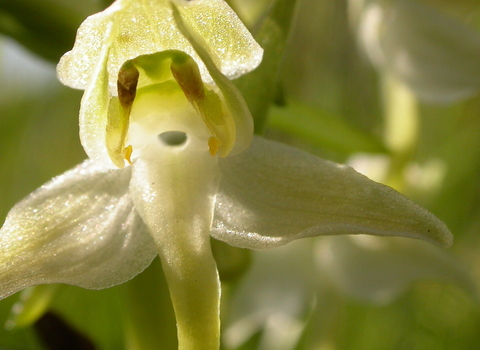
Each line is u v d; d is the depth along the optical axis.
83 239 0.06
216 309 0.06
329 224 0.06
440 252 0.09
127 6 0.06
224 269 0.07
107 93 0.06
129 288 0.07
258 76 0.07
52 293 0.07
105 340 0.09
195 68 0.06
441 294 0.10
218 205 0.06
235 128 0.06
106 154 0.06
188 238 0.06
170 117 0.06
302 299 0.09
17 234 0.06
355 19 0.09
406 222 0.06
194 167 0.06
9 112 0.11
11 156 0.11
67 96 0.12
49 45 0.08
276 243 0.06
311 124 0.08
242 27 0.06
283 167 0.06
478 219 0.10
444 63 0.09
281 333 0.09
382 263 0.09
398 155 0.09
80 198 0.06
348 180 0.06
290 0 0.07
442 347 0.10
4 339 0.09
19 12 0.07
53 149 0.12
